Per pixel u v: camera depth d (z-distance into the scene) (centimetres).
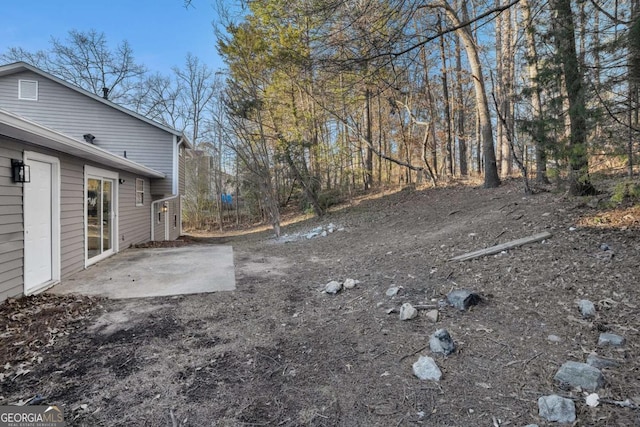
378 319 333
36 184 491
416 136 1534
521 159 897
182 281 526
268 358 275
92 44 2031
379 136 1675
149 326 345
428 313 326
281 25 905
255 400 221
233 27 1051
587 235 462
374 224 966
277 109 1294
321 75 574
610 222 484
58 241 532
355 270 527
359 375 243
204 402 220
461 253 511
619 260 377
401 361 256
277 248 849
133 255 783
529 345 260
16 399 225
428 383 227
